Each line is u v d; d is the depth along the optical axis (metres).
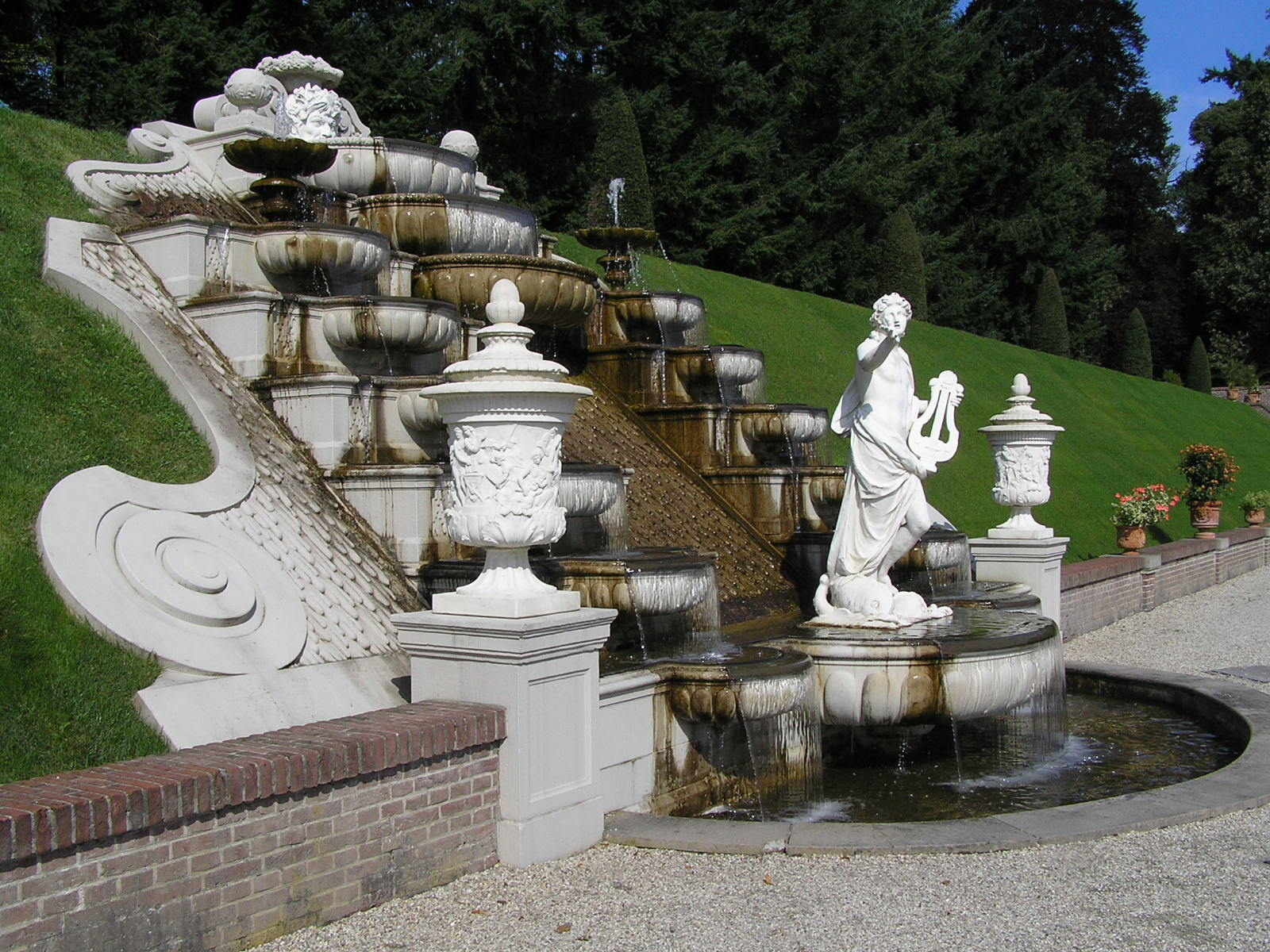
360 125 15.65
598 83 32.09
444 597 6.47
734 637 10.31
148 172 12.24
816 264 37.03
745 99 36.22
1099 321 52.19
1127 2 59.19
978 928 5.38
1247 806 7.43
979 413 25.50
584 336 15.00
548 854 6.28
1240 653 15.24
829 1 39.38
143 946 4.49
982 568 14.38
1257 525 29.34
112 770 4.78
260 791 4.91
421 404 9.48
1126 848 6.59
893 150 39.62
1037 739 9.87
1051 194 46.62
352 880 5.39
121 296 9.59
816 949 5.14
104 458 7.90
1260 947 5.17
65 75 24.56
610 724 7.23
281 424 9.40
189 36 24.81
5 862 4.04
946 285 41.56
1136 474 27.42
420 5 31.72
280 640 7.01
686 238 34.78
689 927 5.37
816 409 14.31
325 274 10.79
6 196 10.47
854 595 9.88
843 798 8.45
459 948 5.07
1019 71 49.75
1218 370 58.06
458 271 12.13
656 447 13.84
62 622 6.19
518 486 6.28
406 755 5.59
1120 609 18.89
